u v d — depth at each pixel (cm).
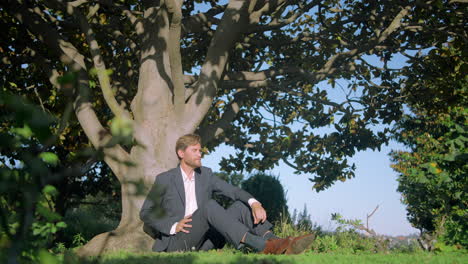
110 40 984
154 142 725
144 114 739
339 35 979
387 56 1096
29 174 124
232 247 589
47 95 883
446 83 995
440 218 692
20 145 120
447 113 1068
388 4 902
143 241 625
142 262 310
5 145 118
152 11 809
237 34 744
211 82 748
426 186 803
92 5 885
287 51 1090
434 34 984
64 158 1129
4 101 97
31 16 759
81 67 732
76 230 739
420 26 927
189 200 495
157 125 734
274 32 1088
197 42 1064
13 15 771
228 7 739
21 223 125
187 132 743
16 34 846
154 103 742
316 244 522
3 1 771
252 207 461
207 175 511
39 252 109
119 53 999
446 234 483
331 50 1073
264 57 1099
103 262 311
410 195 1048
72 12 726
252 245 423
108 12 952
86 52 942
